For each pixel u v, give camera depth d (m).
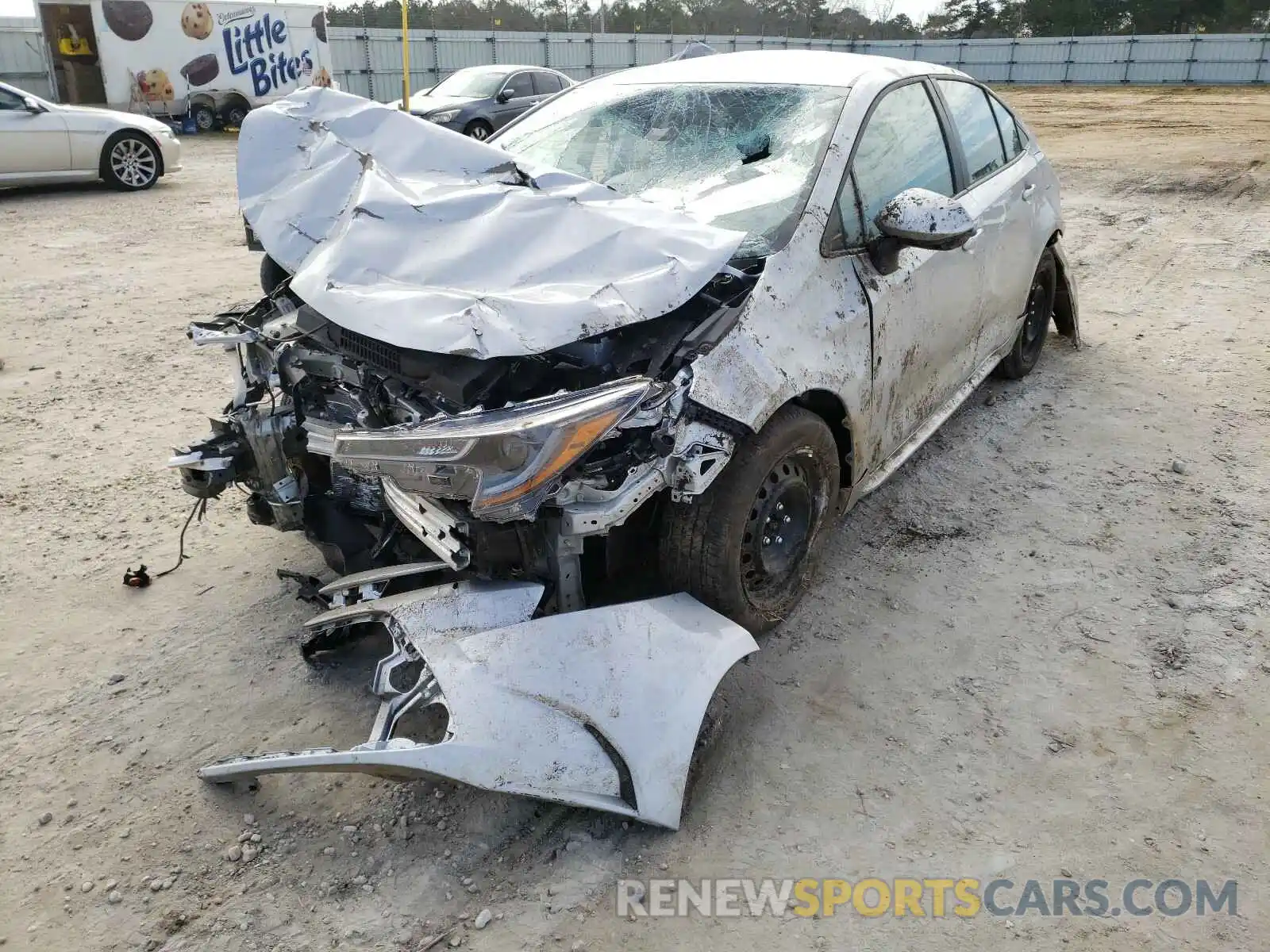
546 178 3.21
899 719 2.78
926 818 2.42
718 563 2.73
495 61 31.50
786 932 2.12
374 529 3.04
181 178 13.89
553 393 2.54
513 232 2.87
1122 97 28.52
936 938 2.10
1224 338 5.97
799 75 3.69
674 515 2.73
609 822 2.42
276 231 3.16
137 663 3.08
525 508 2.27
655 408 2.41
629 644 2.42
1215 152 14.48
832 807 2.46
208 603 3.40
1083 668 2.98
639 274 2.67
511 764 2.20
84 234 9.70
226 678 3.01
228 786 2.57
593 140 3.71
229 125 21.20
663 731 2.35
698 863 2.30
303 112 3.61
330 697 2.92
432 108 15.02
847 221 3.18
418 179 3.22
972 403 5.06
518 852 2.34
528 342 2.42
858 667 3.00
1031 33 53.47
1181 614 3.23
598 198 3.11
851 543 3.73
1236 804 2.45
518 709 2.25
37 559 3.68
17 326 6.57
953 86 4.27
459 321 2.47
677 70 4.05
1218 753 2.62
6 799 2.54
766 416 2.63
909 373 3.52
